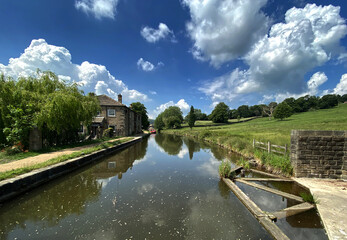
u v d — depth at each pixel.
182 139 26.30
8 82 9.99
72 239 3.17
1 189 4.37
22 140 9.52
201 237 3.20
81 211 4.23
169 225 3.61
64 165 7.01
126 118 26.19
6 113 9.44
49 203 4.66
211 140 19.59
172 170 8.20
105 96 25.25
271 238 3.15
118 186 6.01
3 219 3.90
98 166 8.99
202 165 9.23
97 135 19.69
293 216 3.78
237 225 3.59
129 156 11.86
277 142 11.55
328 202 4.20
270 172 7.60
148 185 6.12
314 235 3.14
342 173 6.05
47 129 11.09
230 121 65.12
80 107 12.26
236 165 8.66
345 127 20.33
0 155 8.39
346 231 3.08
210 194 5.29
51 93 10.98
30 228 3.55
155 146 17.47
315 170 6.25
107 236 3.26
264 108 61.62
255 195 5.12
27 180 5.18
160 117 68.75
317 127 21.64
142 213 4.12
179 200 4.86
